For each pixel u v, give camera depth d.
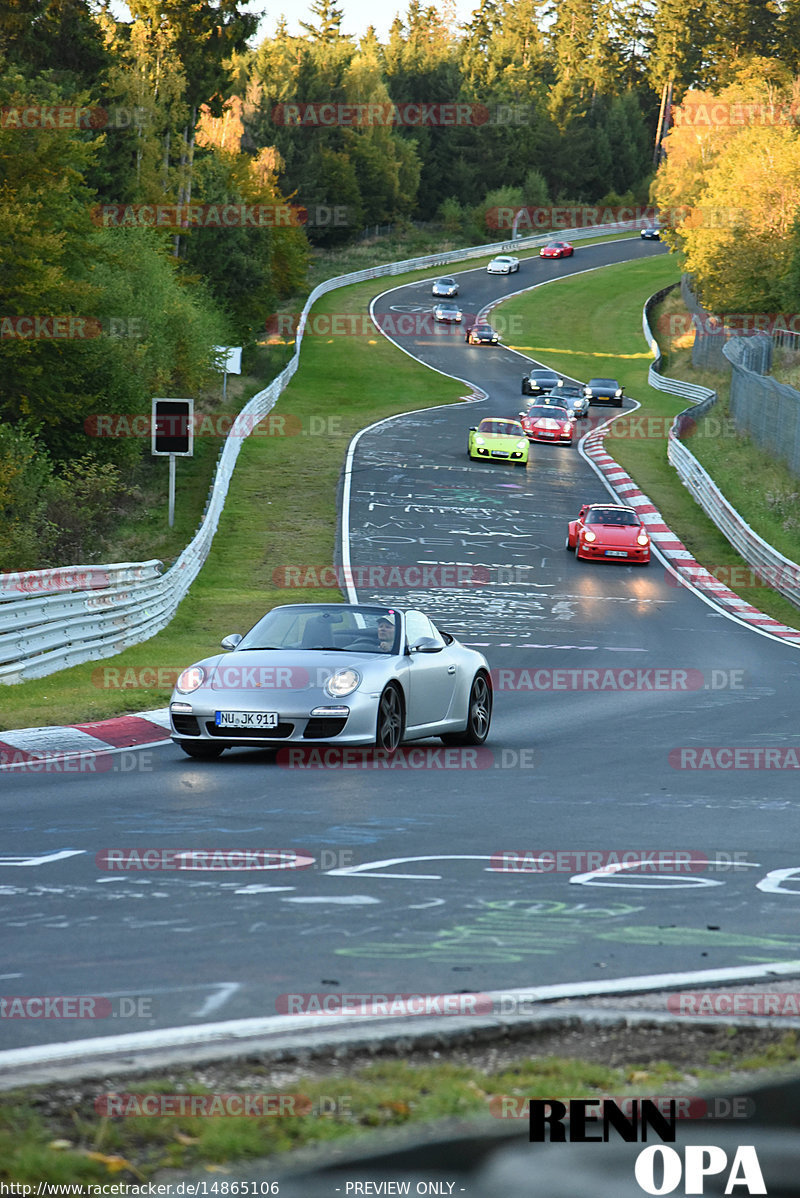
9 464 56.06
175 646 37.81
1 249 63.53
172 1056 7.09
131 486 71.75
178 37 106.31
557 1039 7.87
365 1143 6.25
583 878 12.88
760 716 28.03
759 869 13.58
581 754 22.50
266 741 20.41
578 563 59.81
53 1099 6.54
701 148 152.75
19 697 26.64
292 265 148.25
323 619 23.14
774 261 120.00
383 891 12.02
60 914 10.95
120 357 70.75
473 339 153.25
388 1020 8.05
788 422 77.56
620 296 186.75
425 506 71.06
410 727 21.83
